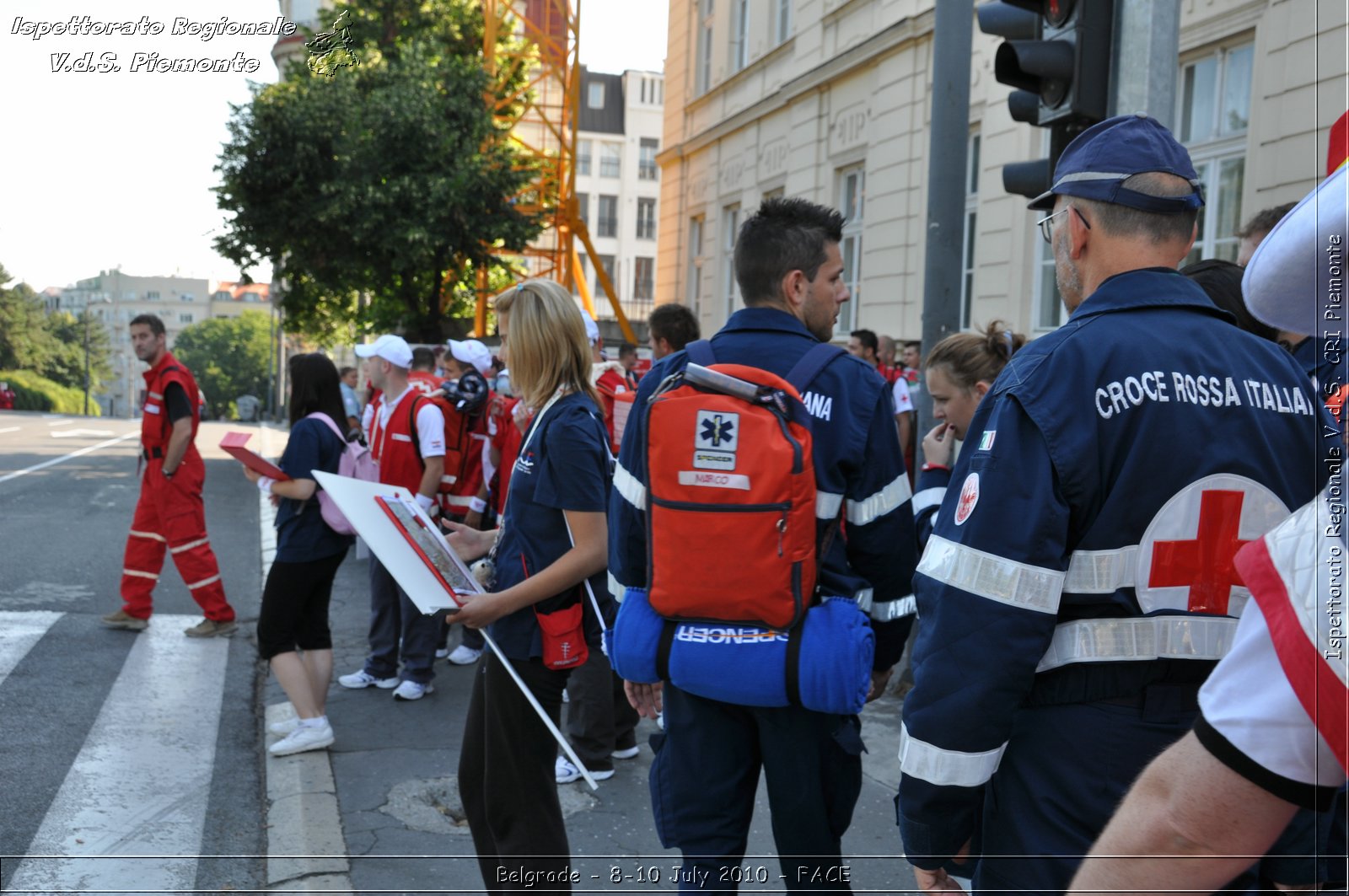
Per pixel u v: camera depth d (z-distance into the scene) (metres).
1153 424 1.67
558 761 4.32
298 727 4.54
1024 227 9.14
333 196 15.02
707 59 17.44
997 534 1.68
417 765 4.41
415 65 15.91
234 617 6.60
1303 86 6.22
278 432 29.72
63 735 4.69
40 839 3.65
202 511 6.49
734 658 2.31
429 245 15.78
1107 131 1.87
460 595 2.63
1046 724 1.74
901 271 11.20
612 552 2.61
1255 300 1.10
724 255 16.36
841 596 2.42
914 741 1.75
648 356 12.09
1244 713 1.05
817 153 13.29
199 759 4.50
